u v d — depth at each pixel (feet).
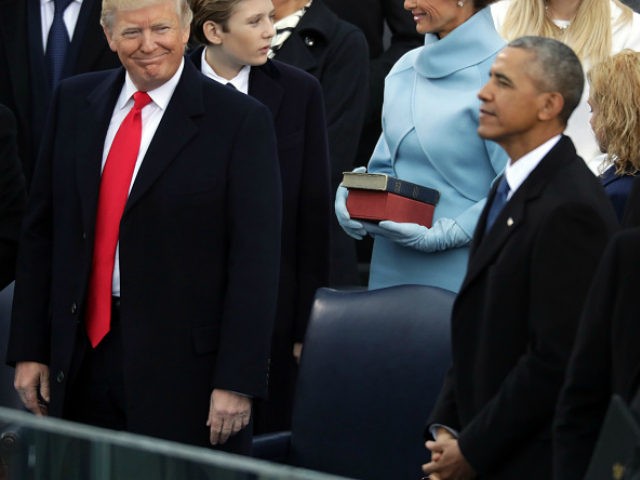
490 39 56.13
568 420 35.70
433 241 55.52
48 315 50.65
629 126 50.31
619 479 31.07
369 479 49.11
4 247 53.88
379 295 50.31
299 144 58.29
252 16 56.75
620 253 35.06
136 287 47.73
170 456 30.73
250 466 29.55
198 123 48.24
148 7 46.80
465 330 40.68
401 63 58.70
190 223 47.78
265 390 48.01
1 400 57.00
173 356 47.91
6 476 33.14
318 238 58.70
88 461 32.01
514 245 39.14
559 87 39.81
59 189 49.37
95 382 48.93
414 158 56.95
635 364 34.27
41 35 67.00
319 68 67.67
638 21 62.13
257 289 47.47
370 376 49.44
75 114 49.62
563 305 37.81
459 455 39.60
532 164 40.34
